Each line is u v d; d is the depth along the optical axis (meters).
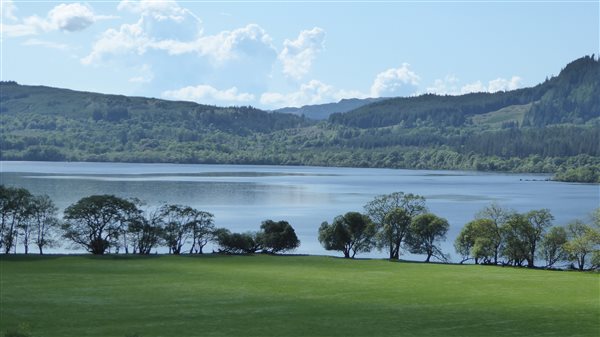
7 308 72.94
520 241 115.31
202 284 89.44
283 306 75.88
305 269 104.50
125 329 63.94
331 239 126.31
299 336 62.12
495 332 64.44
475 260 118.38
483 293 84.94
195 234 124.69
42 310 72.12
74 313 70.88
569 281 94.94
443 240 137.75
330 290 86.25
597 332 64.50
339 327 65.94
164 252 137.38
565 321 69.06
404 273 101.75
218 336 61.56
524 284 92.00
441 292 85.50
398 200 133.75
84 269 100.88
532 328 66.06
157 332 62.84
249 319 69.00
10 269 100.12
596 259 108.50
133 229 122.44
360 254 143.38
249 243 123.50
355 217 126.88
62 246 140.62
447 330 65.12
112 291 83.69
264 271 101.62
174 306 75.19
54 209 127.81
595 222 119.06
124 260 110.56
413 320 69.31
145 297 80.19
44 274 95.88
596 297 82.69
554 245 114.00
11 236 120.12
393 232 126.75
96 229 121.88
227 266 106.25
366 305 76.88
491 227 117.56
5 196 118.50
